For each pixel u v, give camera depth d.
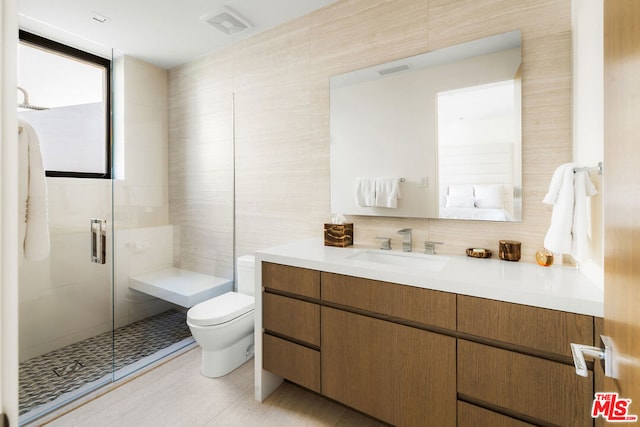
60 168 2.44
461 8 1.70
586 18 1.25
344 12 2.08
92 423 1.62
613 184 0.58
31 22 2.22
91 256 2.45
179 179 3.02
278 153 2.42
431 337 1.30
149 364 2.19
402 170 1.90
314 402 1.78
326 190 2.21
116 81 2.76
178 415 1.68
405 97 1.88
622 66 0.52
